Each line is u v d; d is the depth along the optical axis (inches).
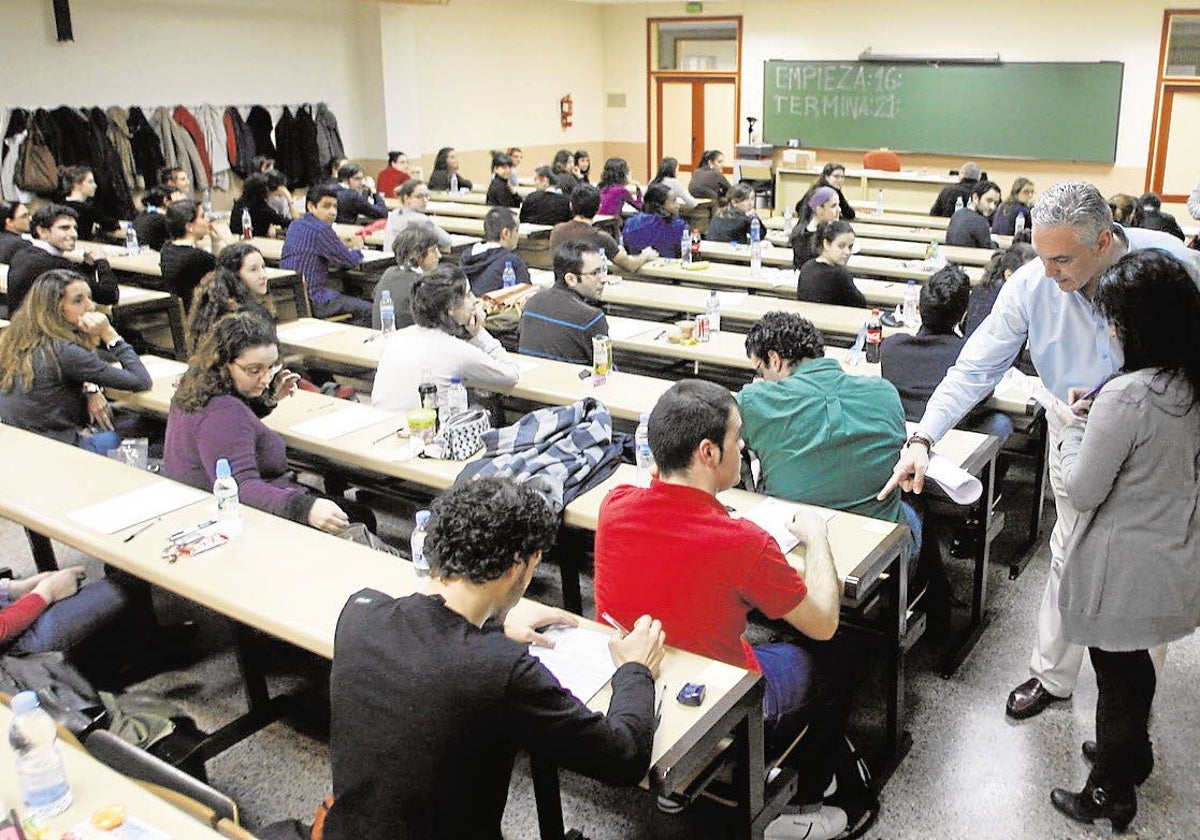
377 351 174.9
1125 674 90.7
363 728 59.6
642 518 79.8
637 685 68.9
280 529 102.2
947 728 111.3
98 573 147.5
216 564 94.6
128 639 113.1
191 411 113.7
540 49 554.6
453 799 58.9
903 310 205.2
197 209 249.0
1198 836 94.3
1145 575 84.9
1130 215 258.4
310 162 437.7
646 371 205.6
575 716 60.9
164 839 60.1
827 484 101.8
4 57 343.9
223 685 121.3
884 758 105.3
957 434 123.9
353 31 457.7
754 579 77.1
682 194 364.2
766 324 108.0
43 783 63.2
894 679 102.3
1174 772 103.0
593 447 114.8
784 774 86.8
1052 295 97.0
